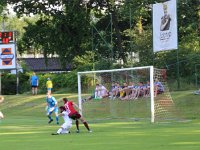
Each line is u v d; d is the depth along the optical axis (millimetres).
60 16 93875
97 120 49844
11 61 83938
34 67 136500
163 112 51312
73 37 95312
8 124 47375
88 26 94000
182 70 69375
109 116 53781
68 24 94938
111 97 59844
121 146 25859
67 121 35219
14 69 84500
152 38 68812
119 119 49844
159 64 71375
